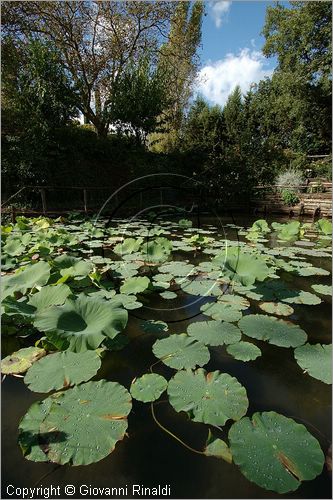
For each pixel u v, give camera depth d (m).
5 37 7.93
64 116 8.52
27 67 7.76
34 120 7.48
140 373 1.67
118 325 1.71
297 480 1.03
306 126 13.71
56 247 4.36
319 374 1.58
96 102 10.87
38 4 8.70
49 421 1.23
